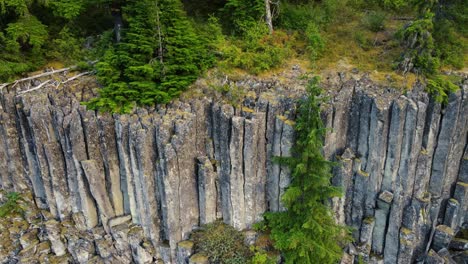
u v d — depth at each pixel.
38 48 24.59
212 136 22.84
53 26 26.83
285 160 20.98
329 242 21.23
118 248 23.41
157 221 22.64
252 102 22.42
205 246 22.09
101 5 25.14
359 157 22.56
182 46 23.31
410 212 22.14
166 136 21.09
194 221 23.36
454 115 22.11
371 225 22.61
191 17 27.38
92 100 22.33
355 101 22.20
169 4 23.11
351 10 29.34
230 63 24.30
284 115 21.70
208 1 29.31
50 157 22.77
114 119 22.09
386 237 22.80
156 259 23.27
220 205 23.47
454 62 24.03
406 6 28.86
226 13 27.94
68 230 23.86
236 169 21.83
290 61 25.55
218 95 22.94
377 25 27.45
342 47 26.14
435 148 23.08
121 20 24.44
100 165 22.75
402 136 21.48
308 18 27.77
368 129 21.88
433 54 24.08
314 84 19.36
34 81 24.45
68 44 25.19
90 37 26.77
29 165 24.25
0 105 24.00
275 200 23.03
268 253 22.20
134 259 23.50
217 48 24.89
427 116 22.23
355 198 22.83
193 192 22.77
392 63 24.22
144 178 21.45
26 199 25.12
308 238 20.78
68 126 22.06
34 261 23.73
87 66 24.77
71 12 24.23
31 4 25.12
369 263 23.23
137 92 22.09
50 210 24.48
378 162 21.75
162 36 22.94
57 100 23.20
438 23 24.25
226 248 21.91
